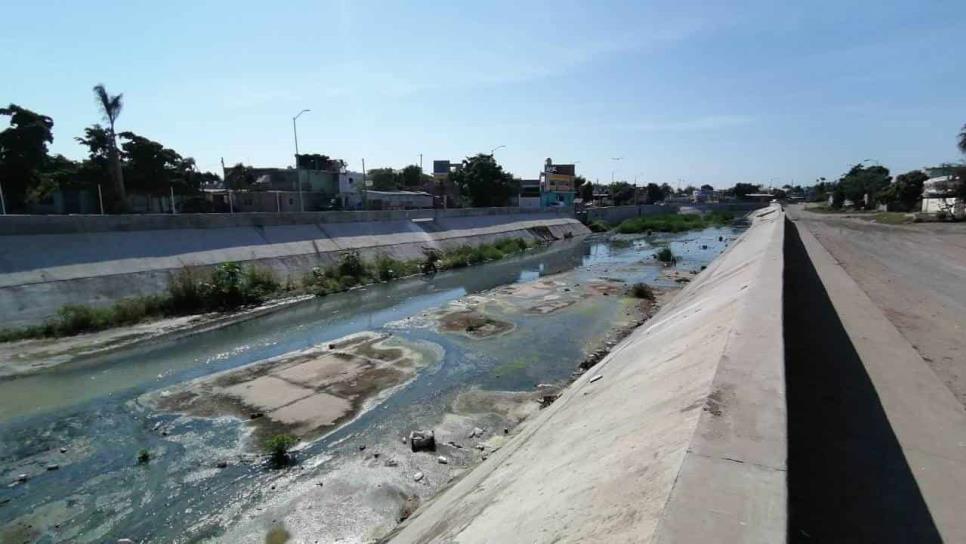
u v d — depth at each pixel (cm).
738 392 351
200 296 1909
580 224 6028
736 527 201
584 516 287
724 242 4669
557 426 615
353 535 657
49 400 1115
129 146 3391
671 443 304
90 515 720
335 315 1920
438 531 462
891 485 363
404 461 831
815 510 336
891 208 6084
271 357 1398
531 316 1834
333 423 976
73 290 1708
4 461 867
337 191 4734
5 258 1631
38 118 3105
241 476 805
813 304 1009
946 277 1411
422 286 2570
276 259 2481
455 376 1223
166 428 971
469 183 5484
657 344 764
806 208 8606
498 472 559
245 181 4359
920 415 479
